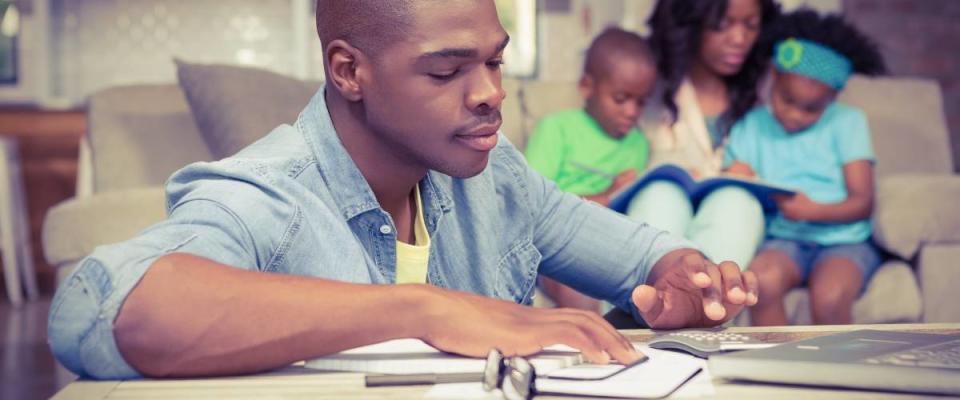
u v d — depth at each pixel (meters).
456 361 0.66
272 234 0.78
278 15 4.48
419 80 0.77
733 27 2.00
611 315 1.05
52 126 4.21
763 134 2.05
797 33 2.02
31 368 2.51
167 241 0.70
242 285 0.66
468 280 0.99
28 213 4.19
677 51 2.07
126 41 4.42
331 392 0.61
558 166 2.00
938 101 2.34
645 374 0.65
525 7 4.39
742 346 0.76
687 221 1.57
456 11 0.76
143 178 1.91
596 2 4.44
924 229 1.83
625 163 2.03
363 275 0.84
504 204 1.04
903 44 4.00
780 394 0.61
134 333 0.64
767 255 1.77
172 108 1.98
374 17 0.78
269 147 0.89
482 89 0.77
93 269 0.67
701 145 2.06
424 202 0.96
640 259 1.01
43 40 4.29
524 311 0.69
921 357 0.63
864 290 1.81
